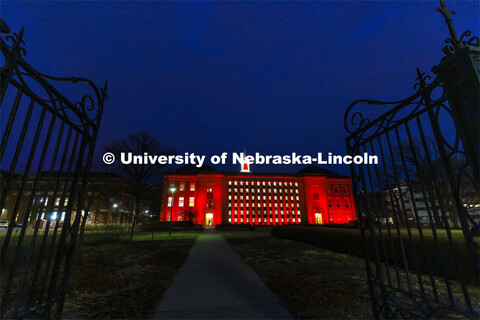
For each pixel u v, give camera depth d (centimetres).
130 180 1688
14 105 192
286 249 993
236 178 5247
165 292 444
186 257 821
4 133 180
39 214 219
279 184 5378
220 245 1184
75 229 271
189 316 342
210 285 488
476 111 189
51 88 232
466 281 469
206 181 4969
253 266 665
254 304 385
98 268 629
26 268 204
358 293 425
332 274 559
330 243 972
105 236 1401
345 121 360
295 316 338
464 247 484
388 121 285
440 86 225
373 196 308
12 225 190
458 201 208
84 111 287
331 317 333
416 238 605
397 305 272
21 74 199
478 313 190
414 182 1555
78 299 406
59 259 251
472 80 192
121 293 438
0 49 183
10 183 189
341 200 5453
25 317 202
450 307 212
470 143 194
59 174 242
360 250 784
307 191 5372
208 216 4750
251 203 5134
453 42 212
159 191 1934
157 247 1085
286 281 502
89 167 296
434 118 229
